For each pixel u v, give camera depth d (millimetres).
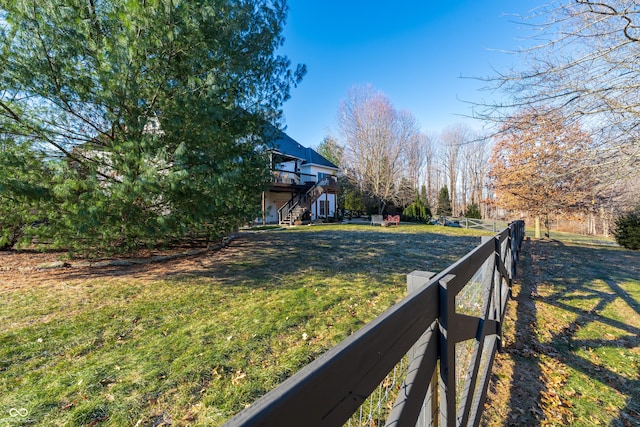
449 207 30297
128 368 2367
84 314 3410
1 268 5477
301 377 506
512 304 4074
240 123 5469
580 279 5402
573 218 12055
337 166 26781
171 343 2770
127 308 3604
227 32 4688
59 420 1834
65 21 3596
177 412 1929
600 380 2414
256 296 4082
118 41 3715
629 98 2633
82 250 5379
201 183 4395
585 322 3498
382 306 3748
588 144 2934
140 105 4387
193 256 6887
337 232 12352
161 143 4250
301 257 6824
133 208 4629
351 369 616
